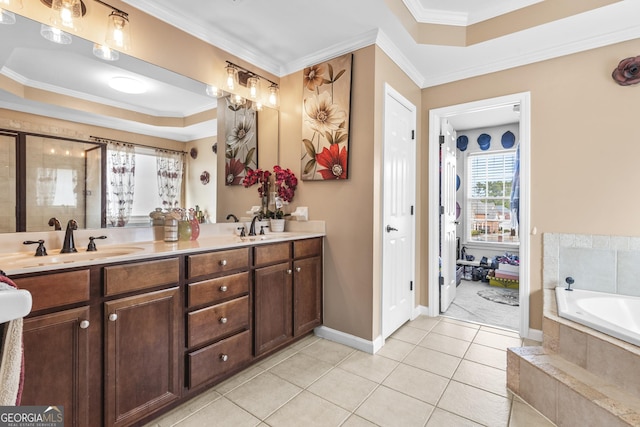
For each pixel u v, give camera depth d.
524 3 2.26
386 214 2.50
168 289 1.59
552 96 2.51
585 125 2.39
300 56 2.67
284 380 1.97
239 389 1.87
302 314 2.42
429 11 2.42
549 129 2.52
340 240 2.51
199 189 2.35
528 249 2.59
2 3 1.43
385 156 2.46
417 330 2.76
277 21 2.18
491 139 4.82
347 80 2.43
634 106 2.22
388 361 2.21
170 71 2.07
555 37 2.35
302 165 2.72
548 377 1.60
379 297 2.43
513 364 1.84
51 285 1.21
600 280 2.35
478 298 3.74
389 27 2.24
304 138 2.71
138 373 1.47
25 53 1.56
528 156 2.59
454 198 3.65
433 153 3.09
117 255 1.48
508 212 4.75
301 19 2.15
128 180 1.97
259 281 2.08
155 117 2.09
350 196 2.45
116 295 1.39
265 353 2.13
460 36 2.50
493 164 4.86
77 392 1.27
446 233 3.27
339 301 2.52
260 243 2.09
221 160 2.47
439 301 3.19
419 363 2.18
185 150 2.25
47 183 1.65
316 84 2.62
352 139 2.44
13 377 0.55
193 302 1.69
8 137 1.54
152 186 2.09
